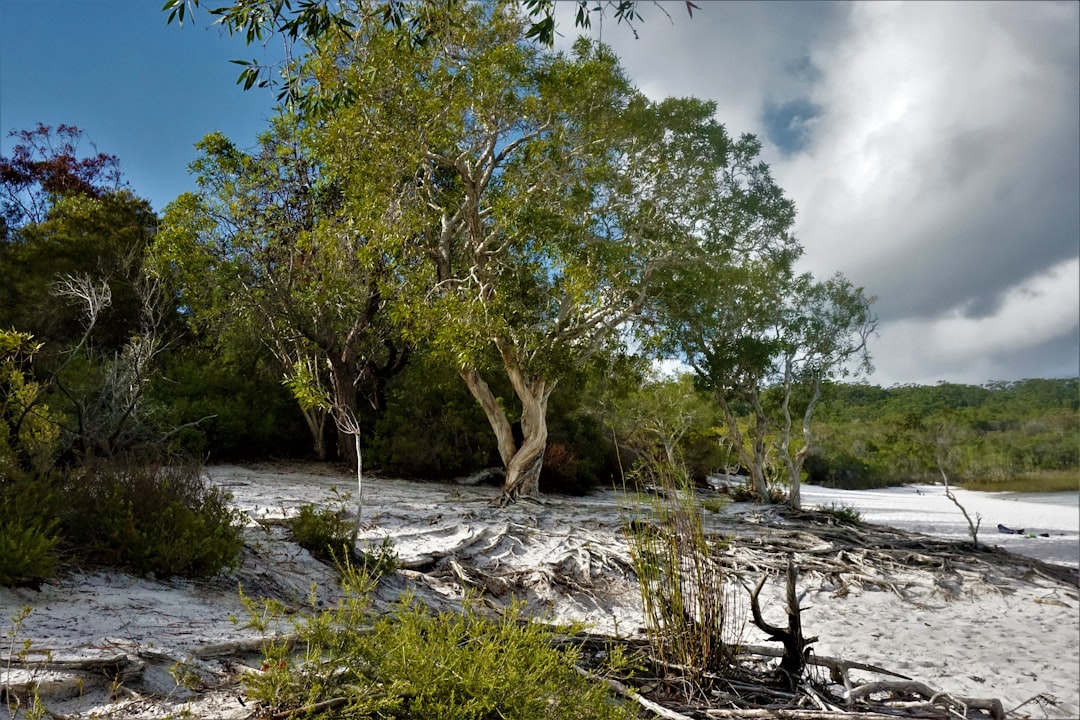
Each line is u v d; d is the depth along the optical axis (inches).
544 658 146.5
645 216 754.2
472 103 673.6
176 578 245.9
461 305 634.8
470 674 134.5
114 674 148.8
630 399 1094.4
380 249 668.1
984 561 566.9
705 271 775.1
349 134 639.8
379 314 860.6
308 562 317.1
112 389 410.9
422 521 521.7
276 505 492.4
